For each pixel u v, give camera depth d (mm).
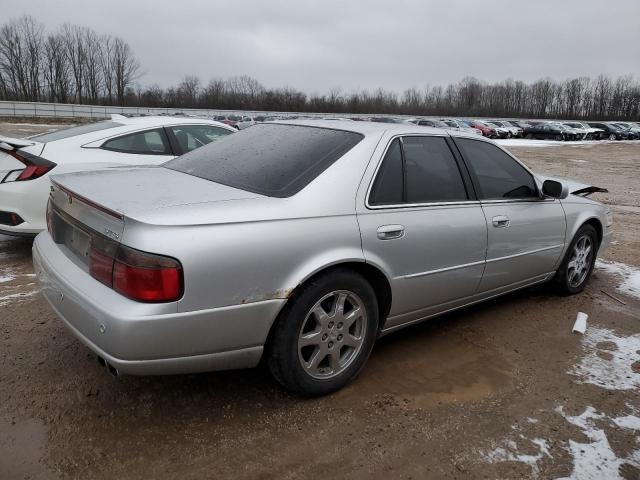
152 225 2242
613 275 5418
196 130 6352
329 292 2729
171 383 2949
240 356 2531
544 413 2840
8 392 2791
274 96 80750
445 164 3443
